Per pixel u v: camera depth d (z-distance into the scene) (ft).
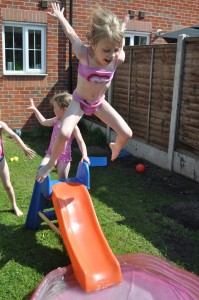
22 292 10.98
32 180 20.44
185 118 21.74
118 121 10.27
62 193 12.63
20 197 17.80
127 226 15.23
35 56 31.65
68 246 11.51
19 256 12.78
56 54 32.12
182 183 21.01
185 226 15.58
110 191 19.35
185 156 21.88
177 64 21.53
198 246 13.97
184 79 21.47
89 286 10.77
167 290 10.93
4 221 15.19
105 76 9.30
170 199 18.56
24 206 16.81
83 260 11.19
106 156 26.53
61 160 14.67
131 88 26.94
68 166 14.92
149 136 25.34
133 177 21.99
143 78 25.26
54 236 14.23
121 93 28.48
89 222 12.28
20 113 31.89
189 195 19.26
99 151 27.66
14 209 15.96
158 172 23.00
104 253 11.59
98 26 8.28
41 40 31.48
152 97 24.52
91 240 11.85
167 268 11.92
